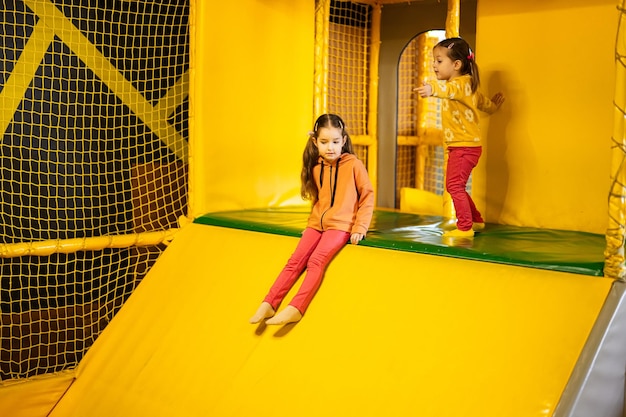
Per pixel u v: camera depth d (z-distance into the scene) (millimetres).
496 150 5266
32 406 4746
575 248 4109
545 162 5043
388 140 6465
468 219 4543
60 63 5199
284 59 5812
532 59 5070
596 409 3342
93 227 5371
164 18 5719
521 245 4199
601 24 4770
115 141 5531
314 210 4465
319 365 3842
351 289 4113
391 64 6371
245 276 4621
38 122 5168
